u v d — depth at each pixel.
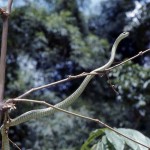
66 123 12.10
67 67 14.14
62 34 13.56
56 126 12.03
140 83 9.67
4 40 1.86
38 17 13.06
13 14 12.65
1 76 1.81
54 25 13.46
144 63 14.64
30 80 13.10
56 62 13.86
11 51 12.73
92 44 13.98
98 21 16.22
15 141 12.16
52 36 13.67
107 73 1.92
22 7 12.98
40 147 11.91
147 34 13.71
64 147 11.93
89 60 13.69
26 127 12.17
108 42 15.49
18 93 12.41
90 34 14.44
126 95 9.84
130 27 13.02
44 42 13.17
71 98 1.98
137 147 2.19
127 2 15.28
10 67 12.70
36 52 13.20
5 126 1.79
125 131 2.27
